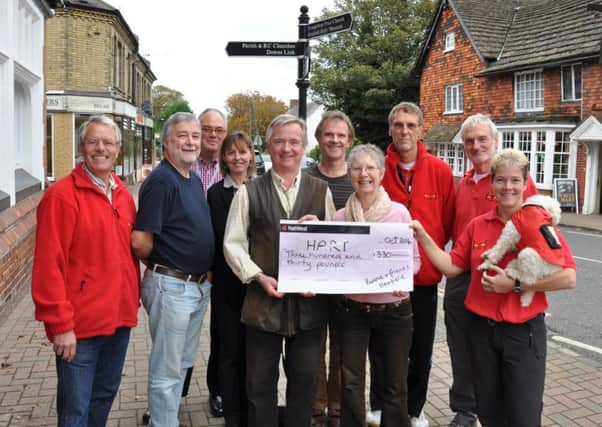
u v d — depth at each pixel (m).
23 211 7.55
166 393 3.31
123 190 3.21
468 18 23.02
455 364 3.72
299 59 6.68
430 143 24.28
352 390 3.23
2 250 6.04
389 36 30.52
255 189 3.18
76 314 2.91
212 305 3.89
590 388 4.47
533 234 2.71
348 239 3.06
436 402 4.24
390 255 3.09
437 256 3.17
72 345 2.85
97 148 2.93
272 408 3.25
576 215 17.33
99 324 2.96
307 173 3.47
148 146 36.59
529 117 19.70
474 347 3.04
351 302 3.22
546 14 21.53
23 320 6.02
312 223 3.05
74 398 2.96
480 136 3.56
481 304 2.97
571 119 18.08
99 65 21.72
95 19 21.38
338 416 3.86
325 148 3.75
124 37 25.28
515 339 2.83
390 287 3.09
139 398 4.18
